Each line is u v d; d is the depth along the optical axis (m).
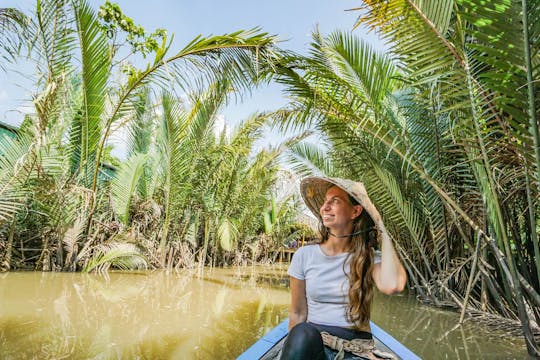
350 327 1.61
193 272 9.52
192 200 10.09
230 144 9.93
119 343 3.14
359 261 1.63
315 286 1.69
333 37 4.64
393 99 5.70
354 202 1.72
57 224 7.08
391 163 5.98
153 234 9.75
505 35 2.28
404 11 2.83
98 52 6.22
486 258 4.54
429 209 5.65
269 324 4.08
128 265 8.34
